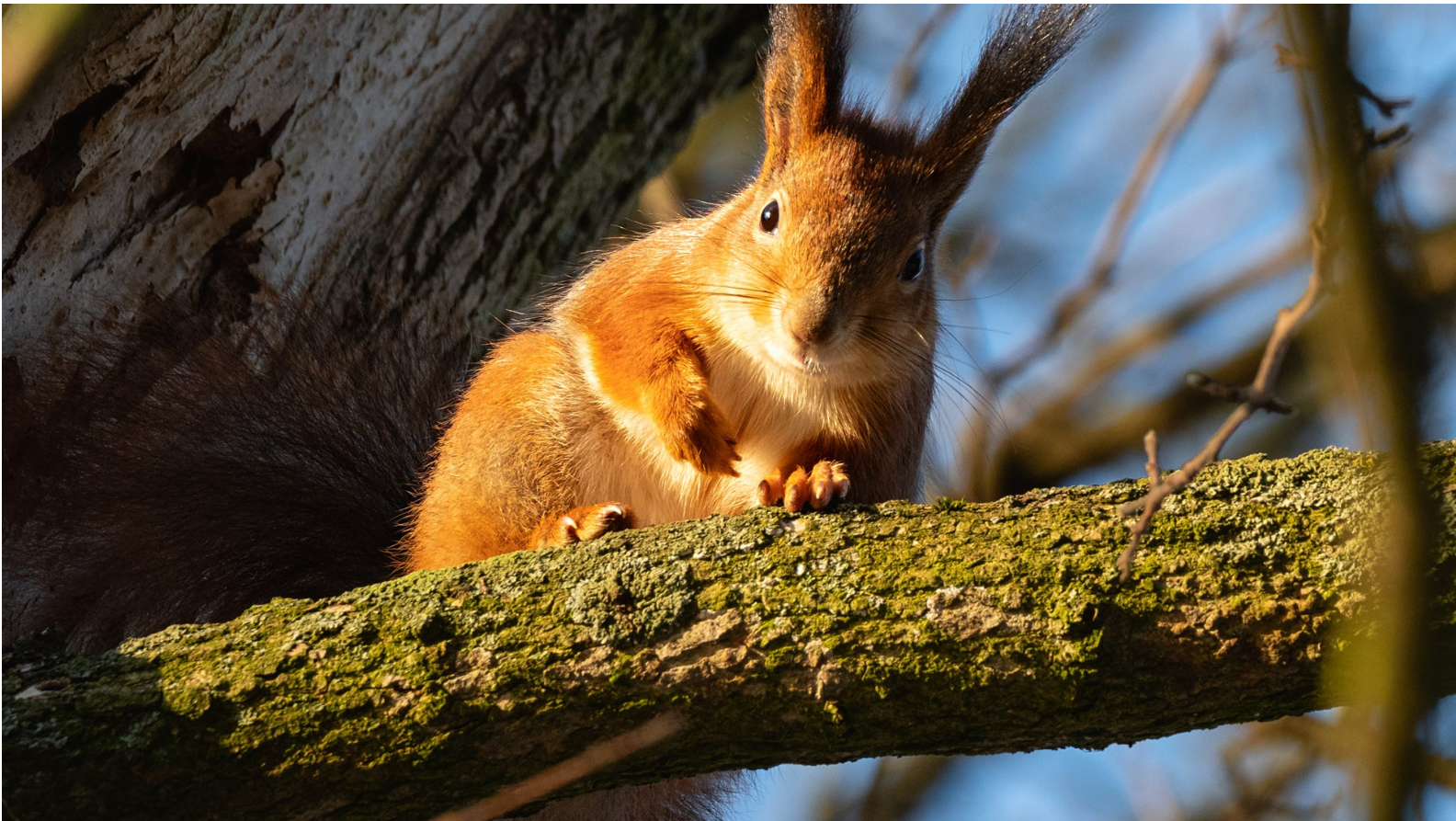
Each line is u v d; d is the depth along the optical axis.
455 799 6.74
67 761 6.34
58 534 9.59
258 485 10.60
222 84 10.13
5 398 9.34
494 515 10.09
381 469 11.09
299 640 6.75
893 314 9.91
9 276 9.32
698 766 6.97
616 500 10.32
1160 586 6.45
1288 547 6.45
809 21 10.41
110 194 9.73
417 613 6.82
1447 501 6.28
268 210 10.49
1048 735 6.69
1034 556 6.65
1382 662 5.55
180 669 6.65
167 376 10.15
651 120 13.44
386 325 11.32
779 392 10.27
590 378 10.30
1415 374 5.43
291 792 6.54
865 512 7.17
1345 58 5.29
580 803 9.64
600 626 6.70
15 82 6.42
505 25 12.28
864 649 6.56
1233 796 11.80
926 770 13.73
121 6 9.59
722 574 6.88
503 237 12.17
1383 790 5.42
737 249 10.02
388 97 11.27
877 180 10.03
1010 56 10.52
